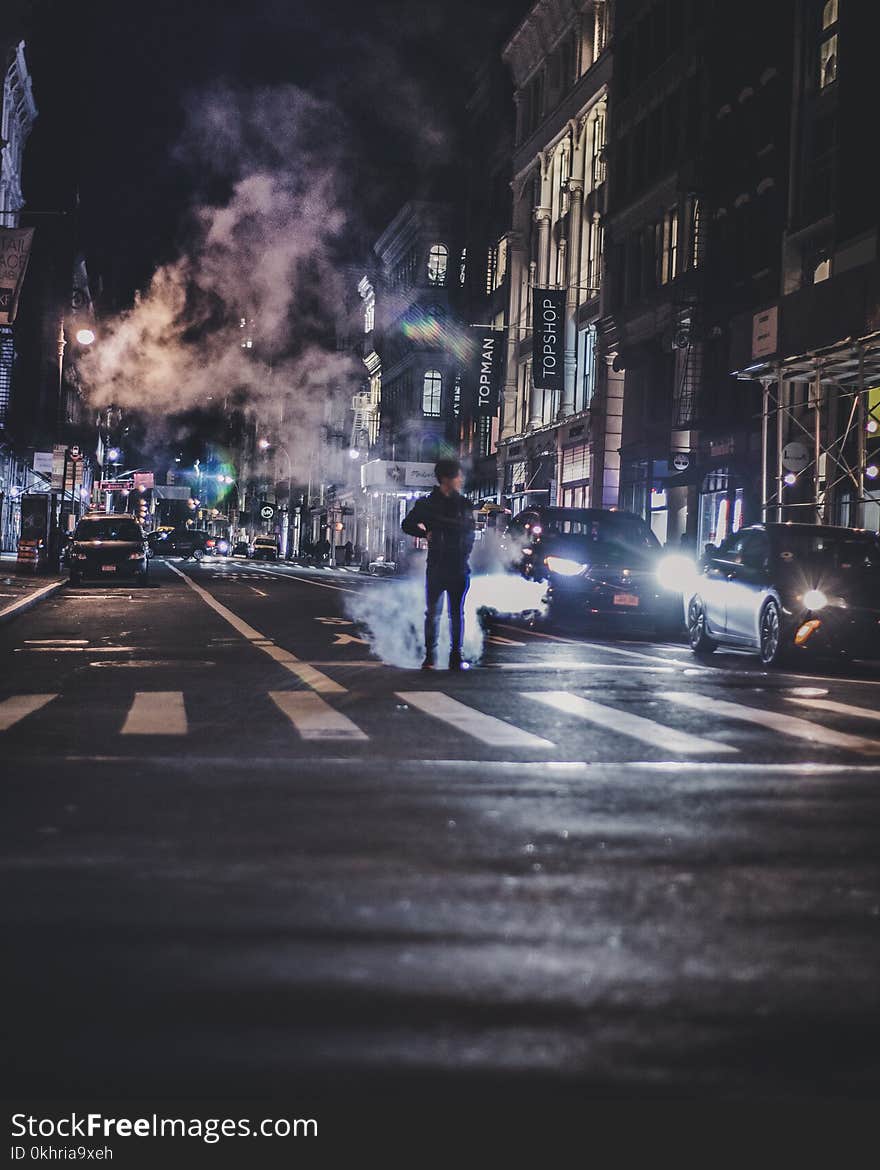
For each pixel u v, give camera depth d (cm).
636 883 548
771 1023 378
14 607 2575
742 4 4150
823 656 1712
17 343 8656
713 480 4238
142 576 4084
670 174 4772
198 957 434
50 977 412
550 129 6500
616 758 902
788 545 1852
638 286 5256
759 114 4009
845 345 2591
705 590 1991
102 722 1051
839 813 718
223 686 1331
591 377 5912
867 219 3375
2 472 7819
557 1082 331
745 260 4128
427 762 867
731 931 476
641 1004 391
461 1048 353
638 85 5209
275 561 10531
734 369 3025
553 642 2125
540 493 6538
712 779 823
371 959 434
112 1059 343
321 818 676
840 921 493
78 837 623
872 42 3400
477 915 491
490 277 7756
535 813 698
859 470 2580
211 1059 343
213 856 586
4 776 794
